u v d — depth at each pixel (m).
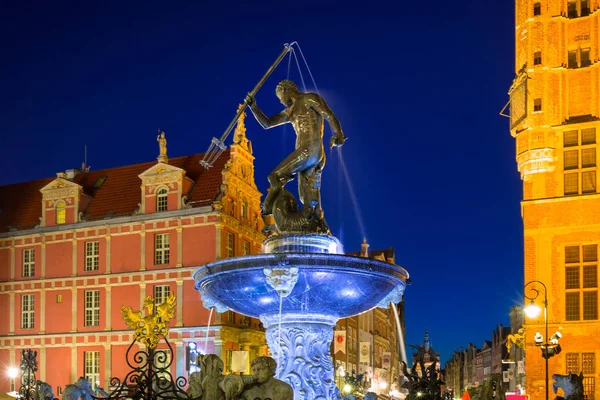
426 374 14.63
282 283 10.89
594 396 34.94
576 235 36.62
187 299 48.34
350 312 12.22
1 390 52.81
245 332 49.69
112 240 51.62
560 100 37.84
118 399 8.63
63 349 51.69
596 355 35.34
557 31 38.31
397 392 93.00
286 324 11.91
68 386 11.98
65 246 53.28
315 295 11.31
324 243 12.02
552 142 37.69
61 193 54.06
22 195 58.69
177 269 48.91
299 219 12.16
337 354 62.56
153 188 51.16
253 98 12.77
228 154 52.38
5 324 54.09
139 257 50.41
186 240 49.19
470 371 148.25
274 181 12.27
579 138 37.34
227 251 49.41
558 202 37.12
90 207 54.03
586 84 37.75
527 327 36.75
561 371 35.69
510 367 89.94
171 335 48.16
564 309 36.34
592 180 36.84
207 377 8.49
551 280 36.75
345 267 10.98
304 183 12.45
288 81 12.61
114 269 51.12
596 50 37.53
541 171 37.72
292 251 11.40
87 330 51.03
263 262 10.91
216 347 46.59
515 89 39.59
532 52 38.62
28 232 54.47
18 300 54.19
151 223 50.47
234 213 51.16
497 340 117.31
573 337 35.84
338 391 12.17
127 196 53.50
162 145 51.41
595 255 36.25
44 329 52.59
